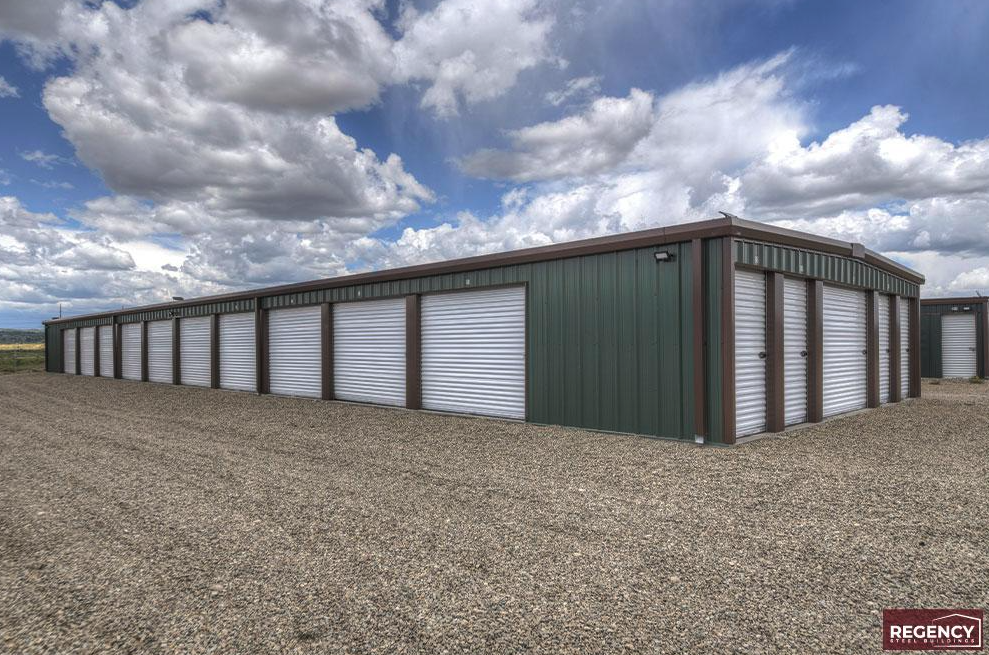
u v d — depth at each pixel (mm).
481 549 4180
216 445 8516
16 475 6672
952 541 4281
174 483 6227
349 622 3113
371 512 5102
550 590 3492
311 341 15820
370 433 9508
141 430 10086
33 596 3480
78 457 7691
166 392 18328
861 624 3066
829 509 5082
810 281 10234
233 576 3740
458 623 3094
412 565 3893
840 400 11336
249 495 5707
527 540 4363
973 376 20734
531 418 10422
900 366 13766
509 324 10938
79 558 4086
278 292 16656
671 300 8531
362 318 14234
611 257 9281
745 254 8430
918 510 5039
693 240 8250
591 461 7137
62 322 31500
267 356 17406
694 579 3641
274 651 2832
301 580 3668
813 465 6805
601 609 3244
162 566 3924
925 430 9312
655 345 8703
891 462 6953
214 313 19938
